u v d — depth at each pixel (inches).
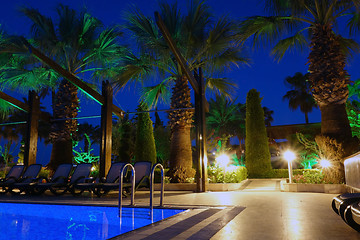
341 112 387.2
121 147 858.1
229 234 135.3
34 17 520.4
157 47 454.6
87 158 764.6
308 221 166.2
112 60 575.5
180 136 502.6
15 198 323.9
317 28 410.6
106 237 157.8
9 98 420.8
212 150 692.1
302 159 760.3
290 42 490.9
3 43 504.7
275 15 446.3
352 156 303.3
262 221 167.5
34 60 530.0
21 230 178.7
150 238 125.2
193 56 478.0
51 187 361.1
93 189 341.1
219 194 351.9
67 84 565.9
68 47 546.3
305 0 411.2
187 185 456.4
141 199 306.3
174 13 452.1
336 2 404.5
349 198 141.2
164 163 967.0
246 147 724.0
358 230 130.4
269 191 397.4
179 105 502.9
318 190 360.8
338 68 393.4
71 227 185.3
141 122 674.8
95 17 570.6
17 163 918.4
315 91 400.8
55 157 543.5
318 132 845.8
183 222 162.9
